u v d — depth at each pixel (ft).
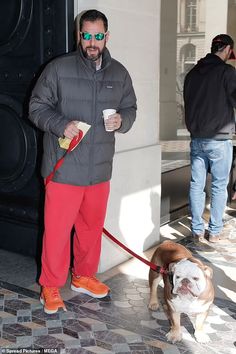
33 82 13.19
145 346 9.92
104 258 13.46
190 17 31.68
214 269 13.83
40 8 12.60
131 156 14.01
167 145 25.45
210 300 9.59
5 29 13.29
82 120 10.46
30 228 14.29
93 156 10.69
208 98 15.02
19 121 13.67
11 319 10.93
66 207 10.84
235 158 19.29
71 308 11.48
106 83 10.50
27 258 14.55
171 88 28.94
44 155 10.93
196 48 31.78
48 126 10.14
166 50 29.19
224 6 33.17
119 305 11.68
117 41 13.08
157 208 15.64
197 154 15.74
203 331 10.16
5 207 14.61
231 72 14.75
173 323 10.05
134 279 13.11
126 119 10.91
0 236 15.01
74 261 12.21
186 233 17.01
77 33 12.35
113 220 13.64
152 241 15.57
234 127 15.42
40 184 13.79
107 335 10.33
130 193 14.20
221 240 16.30
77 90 10.28
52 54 12.69
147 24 14.21
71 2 12.25
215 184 15.75
